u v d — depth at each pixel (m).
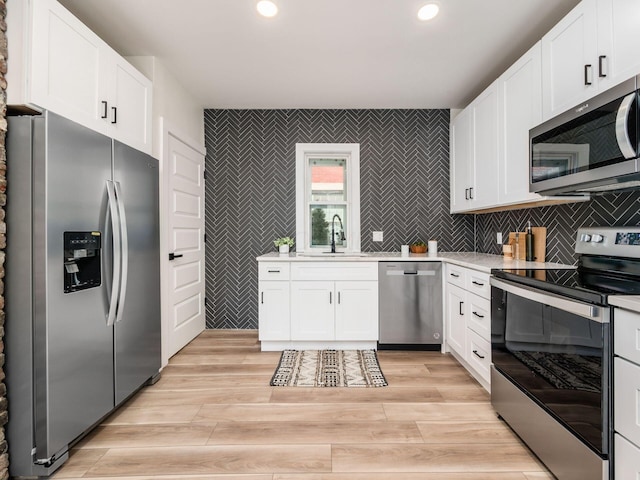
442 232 3.77
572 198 2.05
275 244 3.54
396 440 1.77
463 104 3.61
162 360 2.69
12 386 1.46
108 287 1.82
